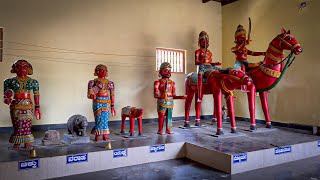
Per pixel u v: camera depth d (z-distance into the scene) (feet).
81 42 20.08
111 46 21.13
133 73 22.00
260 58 22.61
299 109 19.53
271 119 21.54
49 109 19.11
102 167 12.39
